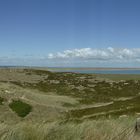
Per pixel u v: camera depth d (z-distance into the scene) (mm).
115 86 98812
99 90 92562
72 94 84500
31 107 41938
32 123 8375
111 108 45969
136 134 7387
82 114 42969
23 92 55000
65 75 125125
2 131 6809
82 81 109250
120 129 7539
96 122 8891
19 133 6730
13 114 38000
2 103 40438
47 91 87875
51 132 6953
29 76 112188
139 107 38562
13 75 108812
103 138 6750
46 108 44094
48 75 119625
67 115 42219
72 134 6887
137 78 157500
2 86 59000
